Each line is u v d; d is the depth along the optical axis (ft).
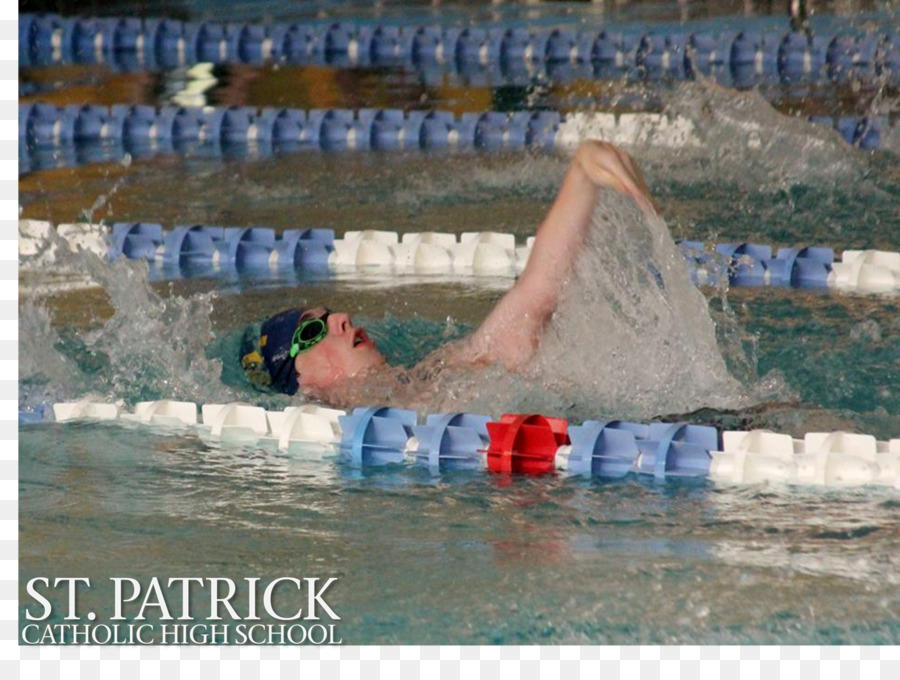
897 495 25.80
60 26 93.61
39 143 68.90
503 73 80.69
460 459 28.45
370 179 58.90
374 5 105.91
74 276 45.21
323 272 46.16
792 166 56.34
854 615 21.25
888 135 60.75
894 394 31.27
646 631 21.03
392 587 22.61
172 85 79.92
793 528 24.49
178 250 47.65
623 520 25.20
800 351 34.50
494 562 23.56
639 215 31.81
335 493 27.14
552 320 31.37
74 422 31.76
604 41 84.94
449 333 37.93
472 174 59.26
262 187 57.88
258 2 108.47
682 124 64.34
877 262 43.09
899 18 87.56
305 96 75.87
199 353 35.88
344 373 32.76
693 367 30.99
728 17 92.17
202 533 25.20
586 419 29.84
